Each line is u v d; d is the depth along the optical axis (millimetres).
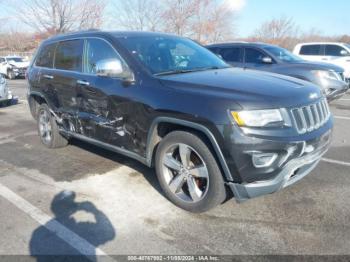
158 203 3490
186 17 28312
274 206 3326
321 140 3092
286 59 8156
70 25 24703
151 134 3375
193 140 3023
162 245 2801
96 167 4543
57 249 2799
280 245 2730
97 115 4043
